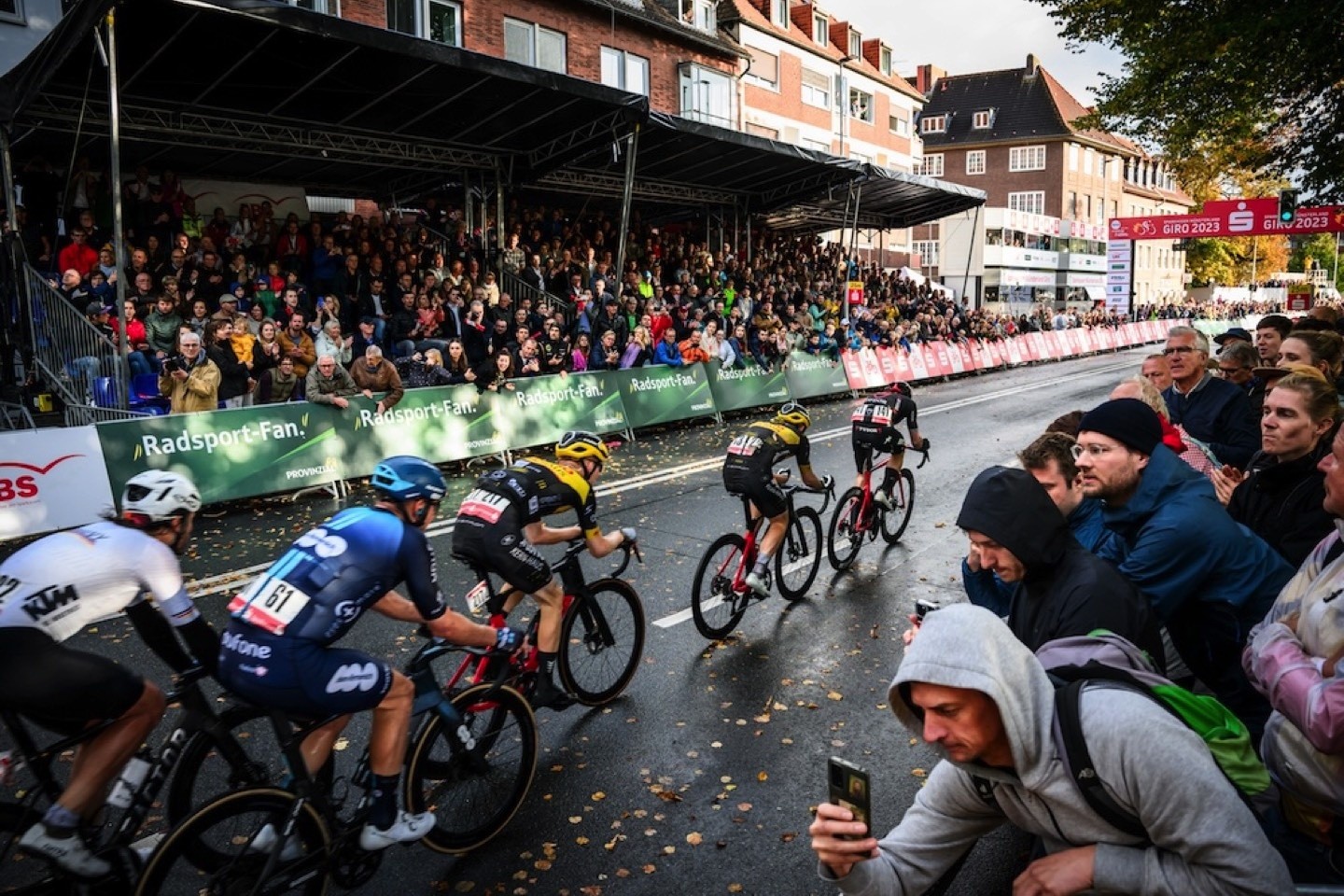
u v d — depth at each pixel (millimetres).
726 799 3660
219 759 3848
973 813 1810
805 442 5863
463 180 15930
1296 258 89312
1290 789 1975
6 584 2576
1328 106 12570
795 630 5555
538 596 4016
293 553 2797
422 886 3107
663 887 3107
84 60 9570
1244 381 5531
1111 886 1492
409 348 11680
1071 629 2150
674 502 8727
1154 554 2531
